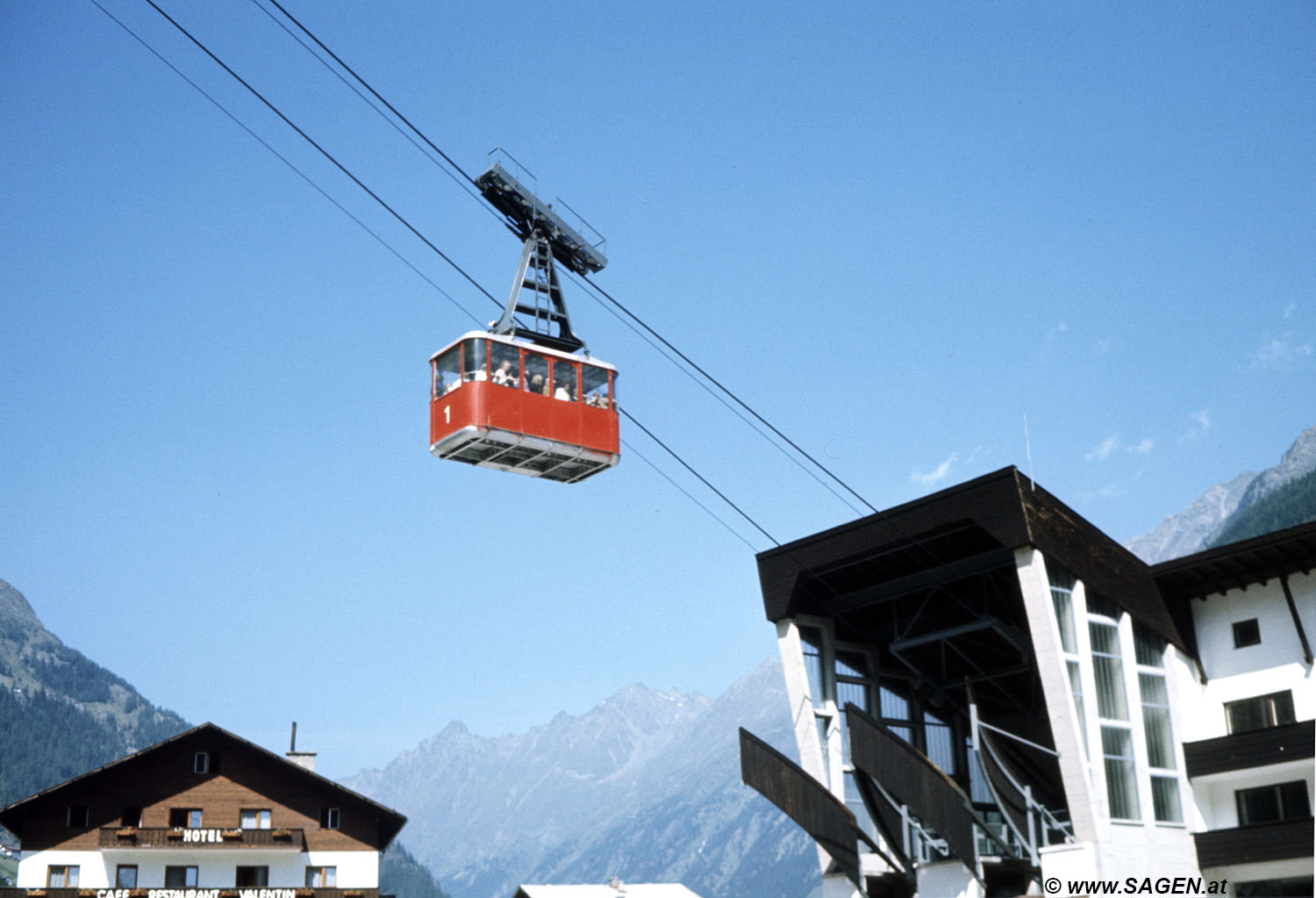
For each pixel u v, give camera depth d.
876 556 46.34
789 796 44.12
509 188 35.62
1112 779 42.69
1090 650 43.31
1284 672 45.25
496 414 33.62
